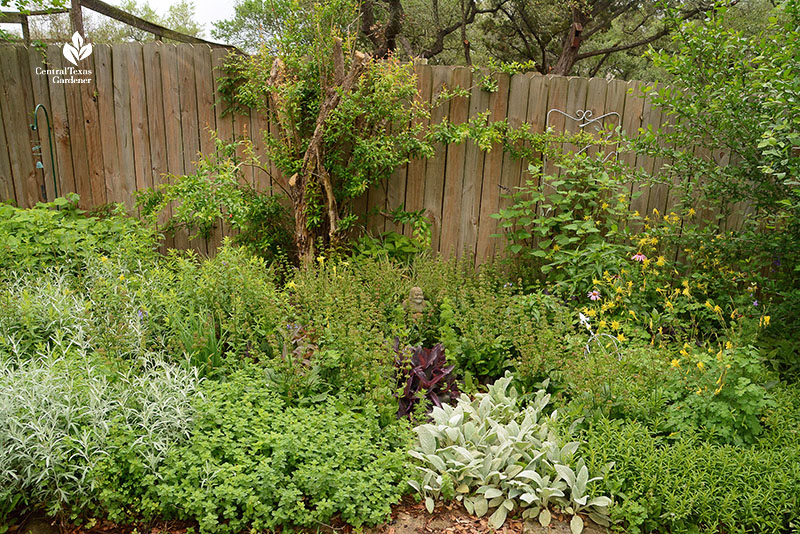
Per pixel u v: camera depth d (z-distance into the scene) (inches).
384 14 473.1
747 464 107.7
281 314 146.1
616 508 103.6
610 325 168.4
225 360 135.2
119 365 119.7
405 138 202.8
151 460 100.3
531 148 210.5
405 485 106.8
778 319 166.9
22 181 213.0
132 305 141.2
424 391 129.6
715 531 100.3
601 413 120.6
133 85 207.8
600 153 197.3
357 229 217.5
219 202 186.9
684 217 213.8
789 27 144.8
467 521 105.8
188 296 152.9
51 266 171.9
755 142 164.4
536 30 572.1
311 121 204.7
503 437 119.2
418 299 159.3
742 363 120.2
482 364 149.0
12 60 204.2
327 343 135.3
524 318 154.0
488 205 215.2
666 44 539.2
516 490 108.8
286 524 98.5
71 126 210.7
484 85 203.9
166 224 215.3
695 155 209.3
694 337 165.0
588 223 193.8
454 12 573.0
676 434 115.0
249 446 106.7
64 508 102.2
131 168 214.5
